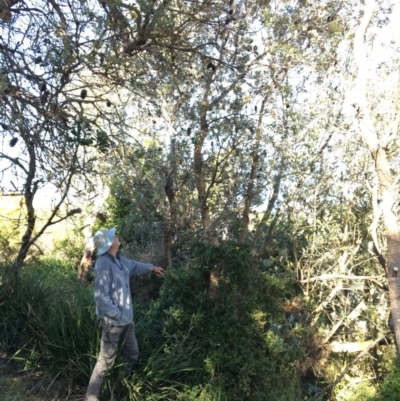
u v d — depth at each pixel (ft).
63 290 26.04
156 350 21.98
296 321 33.22
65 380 21.15
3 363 22.09
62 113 16.69
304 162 33.42
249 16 25.66
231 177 32.60
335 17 30.19
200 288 23.90
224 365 22.57
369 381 36.11
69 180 17.52
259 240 34.88
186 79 25.45
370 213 35.76
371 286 37.68
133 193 27.61
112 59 17.16
